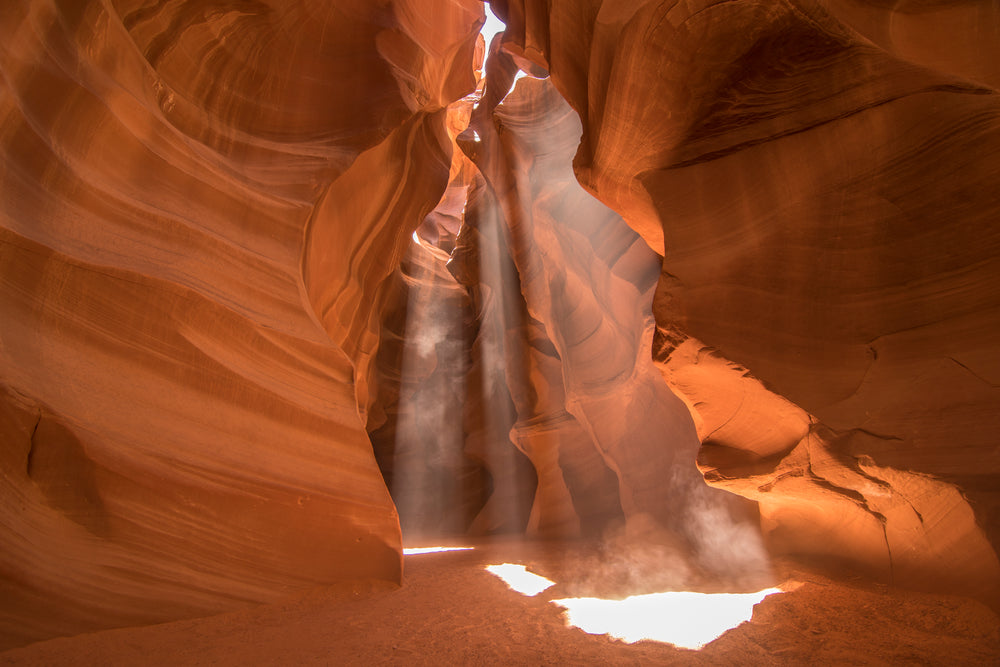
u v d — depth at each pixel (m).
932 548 4.58
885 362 4.62
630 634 4.03
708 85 5.55
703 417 5.72
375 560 5.93
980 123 4.30
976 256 4.34
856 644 3.62
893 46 4.38
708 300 5.42
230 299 5.75
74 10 5.04
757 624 4.11
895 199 4.70
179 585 4.66
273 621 4.58
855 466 4.65
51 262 4.51
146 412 4.85
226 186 6.21
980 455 4.20
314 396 6.16
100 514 4.40
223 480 5.14
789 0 4.68
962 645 3.53
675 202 5.84
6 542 3.91
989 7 3.82
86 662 3.61
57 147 4.76
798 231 5.13
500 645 3.86
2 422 4.02
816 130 5.07
